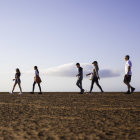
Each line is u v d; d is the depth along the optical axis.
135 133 4.12
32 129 4.43
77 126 4.69
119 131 4.26
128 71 14.31
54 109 7.21
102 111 6.77
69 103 8.98
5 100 10.45
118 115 6.05
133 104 8.62
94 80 15.44
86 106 7.96
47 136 3.90
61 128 4.50
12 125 4.81
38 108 7.46
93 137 3.84
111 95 14.02
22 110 7.02
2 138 3.77
